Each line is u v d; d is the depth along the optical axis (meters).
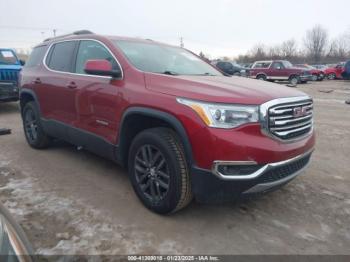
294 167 2.97
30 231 2.74
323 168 4.61
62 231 2.76
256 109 2.62
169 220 2.99
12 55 9.45
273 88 3.10
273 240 2.76
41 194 3.46
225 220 3.04
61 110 4.24
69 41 4.34
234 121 2.57
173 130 2.90
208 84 2.89
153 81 3.06
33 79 4.82
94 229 2.81
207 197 2.67
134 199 3.39
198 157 2.60
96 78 3.60
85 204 3.26
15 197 3.37
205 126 2.56
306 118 3.09
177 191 2.78
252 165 2.57
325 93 16.52
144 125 3.32
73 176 4.00
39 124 4.83
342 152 5.44
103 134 3.55
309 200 3.54
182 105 2.70
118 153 3.41
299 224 3.04
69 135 4.19
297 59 65.44
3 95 8.32
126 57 3.44
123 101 3.19
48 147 5.18
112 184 3.78
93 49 3.85
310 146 3.12
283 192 3.71
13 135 6.12
